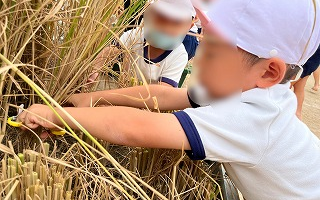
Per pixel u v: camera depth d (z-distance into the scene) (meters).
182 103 1.11
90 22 0.97
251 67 0.87
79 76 1.03
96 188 0.92
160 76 1.50
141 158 1.06
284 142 0.90
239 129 0.86
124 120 0.87
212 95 0.94
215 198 1.04
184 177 1.04
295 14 0.86
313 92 4.17
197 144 0.85
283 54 0.87
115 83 1.26
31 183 0.75
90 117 0.88
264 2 0.84
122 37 1.36
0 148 0.76
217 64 0.88
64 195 0.81
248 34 0.84
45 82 1.04
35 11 0.88
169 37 1.32
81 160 0.94
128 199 0.92
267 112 0.87
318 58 2.15
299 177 0.93
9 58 0.88
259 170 0.91
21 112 0.95
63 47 0.98
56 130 0.93
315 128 3.25
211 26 0.85
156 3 1.27
